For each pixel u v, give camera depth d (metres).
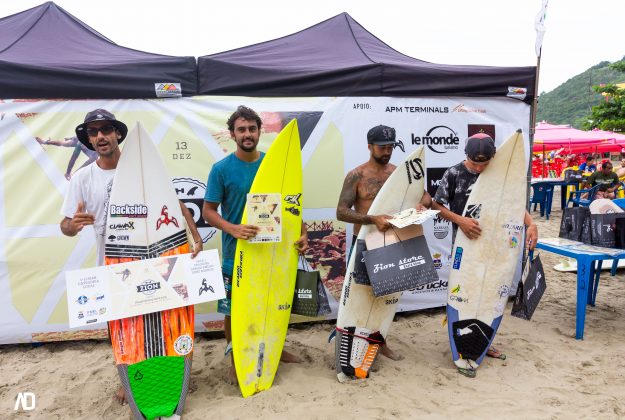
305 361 3.00
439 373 2.79
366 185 2.85
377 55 4.21
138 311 2.29
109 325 2.34
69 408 2.49
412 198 2.85
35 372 2.93
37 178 3.27
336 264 3.69
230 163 2.69
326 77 3.58
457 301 2.88
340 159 3.65
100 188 2.44
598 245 3.41
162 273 2.36
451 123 3.88
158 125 3.40
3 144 3.21
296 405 2.40
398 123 3.74
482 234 2.88
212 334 3.58
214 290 2.42
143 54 3.92
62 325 3.36
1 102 3.17
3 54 3.37
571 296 4.30
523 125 4.05
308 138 3.60
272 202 2.50
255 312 2.62
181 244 2.48
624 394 2.48
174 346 2.39
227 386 2.68
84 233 3.34
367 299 2.77
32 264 3.29
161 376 2.36
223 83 3.45
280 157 2.66
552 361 2.92
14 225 3.25
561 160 17.05
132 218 2.40
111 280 2.28
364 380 2.69
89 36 4.17
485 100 3.96
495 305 2.87
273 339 2.67
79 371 2.94
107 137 2.32
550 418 2.25
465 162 3.03
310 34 4.68
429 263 2.64
